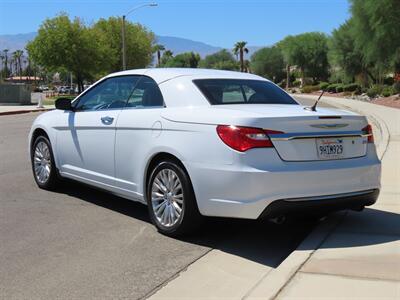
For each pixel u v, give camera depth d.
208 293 4.53
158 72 6.63
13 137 16.16
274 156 5.29
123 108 6.75
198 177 5.50
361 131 5.91
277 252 5.59
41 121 8.25
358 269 4.71
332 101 46.09
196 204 5.62
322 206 5.51
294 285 4.36
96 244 5.76
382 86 53.16
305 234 6.23
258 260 5.35
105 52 58.47
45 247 5.65
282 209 5.29
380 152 11.95
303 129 5.45
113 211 7.10
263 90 6.66
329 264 4.84
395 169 9.79
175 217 5.85
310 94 73.81
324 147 5.55
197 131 5.57
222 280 4.82
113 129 6.68
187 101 6.03
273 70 115.50
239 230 6.34
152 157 6.07
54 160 7.97
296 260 4.95
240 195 5.24
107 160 6.81
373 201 6.01
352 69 64.00
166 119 5.94
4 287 4.62
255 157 5.23
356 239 5.61
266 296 4.16
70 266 5.11
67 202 7.56
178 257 5.39
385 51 39.97
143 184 6.25
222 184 5.32
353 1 42.00
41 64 55.91
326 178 5.46
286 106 6.23
